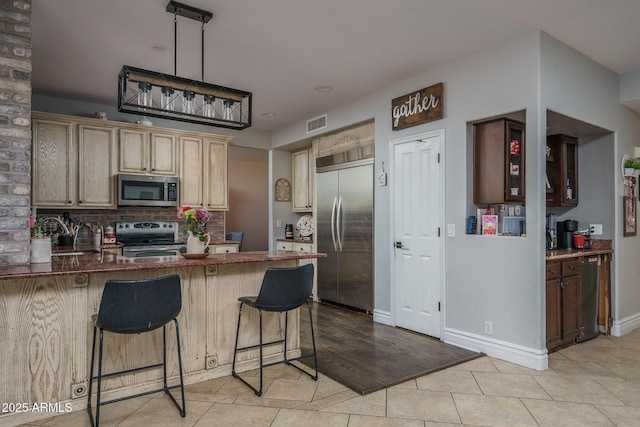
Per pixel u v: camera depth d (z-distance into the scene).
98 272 2.18
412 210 3.96
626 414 2.32
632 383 2.74
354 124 4.71
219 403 2.45
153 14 2.72
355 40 3.15
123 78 2.51
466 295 3.44
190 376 2.74
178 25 2.88
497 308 3.21
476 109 3.37
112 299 2.08
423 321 3.85
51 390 2.28
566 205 3.99
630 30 3.00
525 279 3.04
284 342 3.15
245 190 9.02
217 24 2.87
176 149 5.02
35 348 2.23
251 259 2.78
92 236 4.70
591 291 3.75
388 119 4.21
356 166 4.72
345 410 2.36
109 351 2.45
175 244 4.87
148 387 2.58
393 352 3.35
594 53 3.42
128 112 2.67
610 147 3.92
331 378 2.82
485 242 3.29
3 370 2.15
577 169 4.15
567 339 3.41
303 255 3.09
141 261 2.60
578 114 3.36
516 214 3.63
